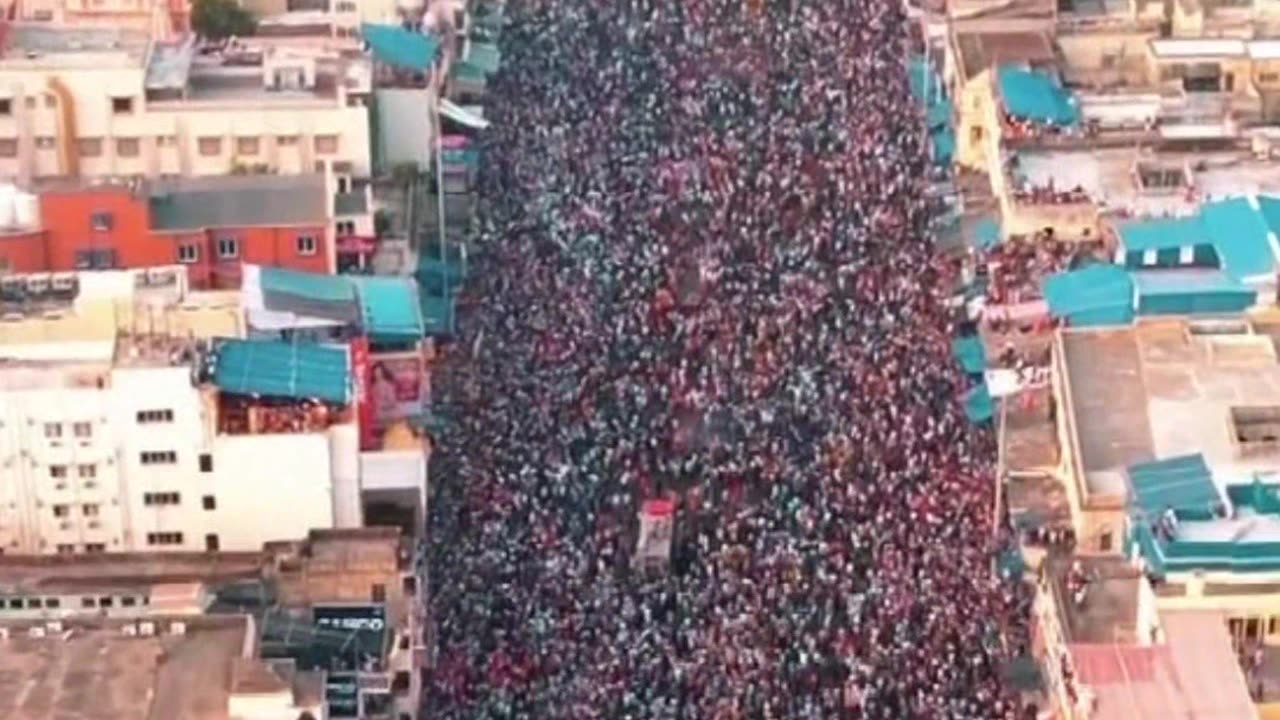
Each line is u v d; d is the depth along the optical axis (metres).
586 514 189.25
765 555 183.50
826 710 166.75
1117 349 191.38
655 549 183.25
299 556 170.12
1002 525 184.12
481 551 184.75
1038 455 188.75
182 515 177.62
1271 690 156.38
